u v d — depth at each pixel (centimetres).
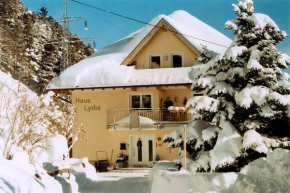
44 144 1444
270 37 1272
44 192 988
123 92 2481
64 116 2139
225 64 1283
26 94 1422
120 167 2367
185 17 3278
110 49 3162
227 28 1299
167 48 2539
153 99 2411
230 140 1102
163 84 2292
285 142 1153
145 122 2317
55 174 1414
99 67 2661
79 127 2264
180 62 2539
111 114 2455
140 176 2011
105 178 1928
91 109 2511
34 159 1311
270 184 738
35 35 6394
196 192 943
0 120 1307
